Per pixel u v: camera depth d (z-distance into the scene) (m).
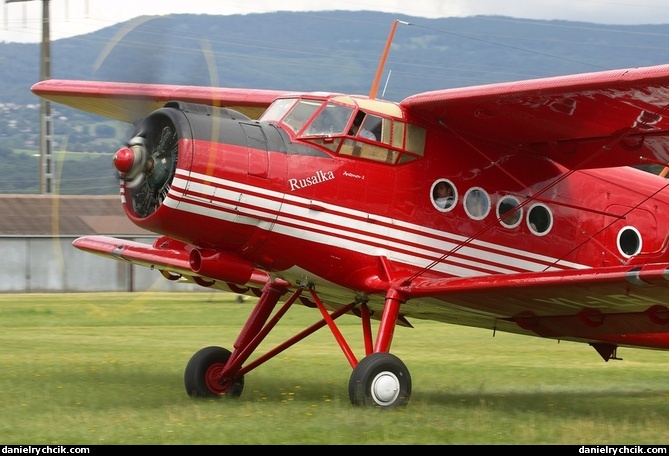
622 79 32.59
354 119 37.22
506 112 37.34
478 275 39.72
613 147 39.22
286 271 38.06
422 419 33.06
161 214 34.75
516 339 74.12
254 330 41.69
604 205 42.47
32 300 116.62
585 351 65.75
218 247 36.72
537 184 40.97
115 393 40.19
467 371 53.31
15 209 157.12
